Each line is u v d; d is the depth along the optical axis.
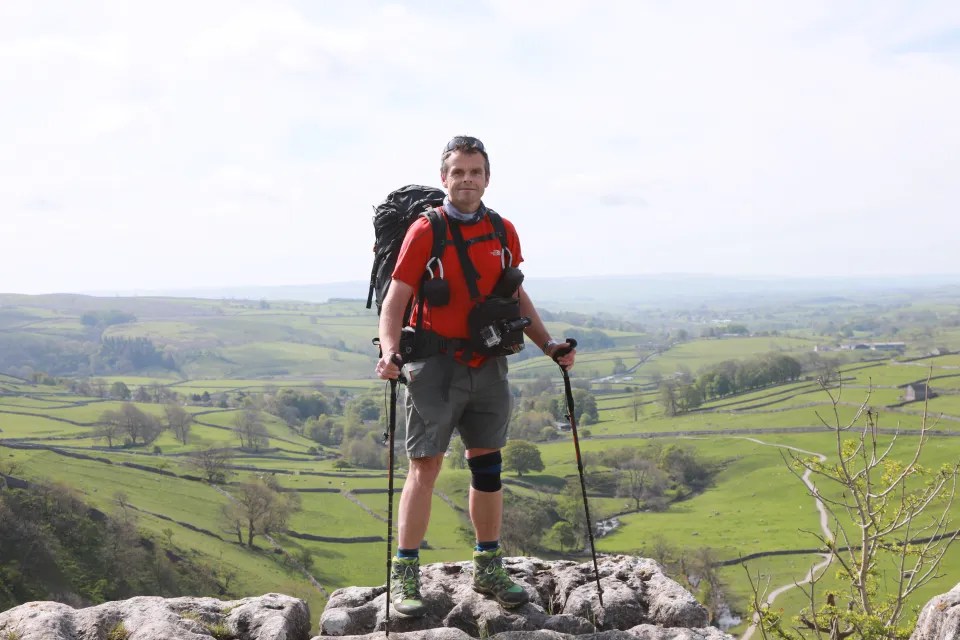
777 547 97.88
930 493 8.30
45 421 174.00
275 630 4.38
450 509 107.69
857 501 8.51
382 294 4.93
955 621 4.17
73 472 116.62
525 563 5.70
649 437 173.62
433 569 5.65
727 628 69.38
